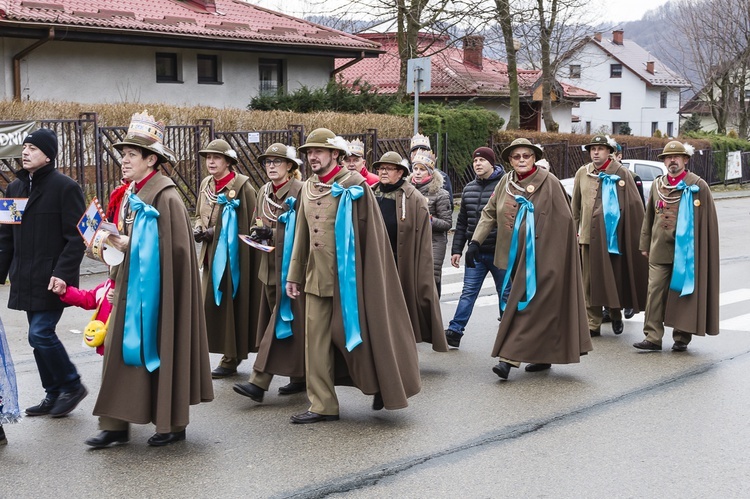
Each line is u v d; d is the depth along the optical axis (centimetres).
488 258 822
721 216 2433
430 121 2262
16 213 574
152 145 527
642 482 500
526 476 507
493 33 3025
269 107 2217
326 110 2183
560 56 3541
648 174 1881
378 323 587
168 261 523
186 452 540
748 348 844
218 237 717
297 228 607
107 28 1912
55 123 1377
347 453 541
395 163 723
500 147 2550
